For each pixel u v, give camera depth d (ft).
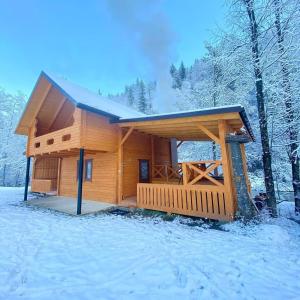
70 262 11.79
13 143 91.30
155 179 38.52
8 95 104.78
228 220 20.26
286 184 40.73
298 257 12.53
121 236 16.76
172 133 35.83
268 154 25.80
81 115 27.89
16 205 33.81
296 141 27.94
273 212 24.41
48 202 35.06
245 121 21.86
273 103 31.27
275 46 26.73
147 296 8.50
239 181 20.80
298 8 24.57
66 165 43.06
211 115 21.24
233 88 43.19
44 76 33.55
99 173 35.14
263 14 25.76
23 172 91.30
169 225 20.51
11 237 16.42
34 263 11.60
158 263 11.60
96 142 29.48
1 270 10.66
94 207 29.45
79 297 8.38
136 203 29.37
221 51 30.89
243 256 12.59
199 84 60.13
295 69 28.17
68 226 20.10
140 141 37.88
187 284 9.42
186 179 23.84
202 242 15.17
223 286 9.30
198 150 57.88
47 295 8.50
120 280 9.78
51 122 42.42
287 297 8.50
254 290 9.02
